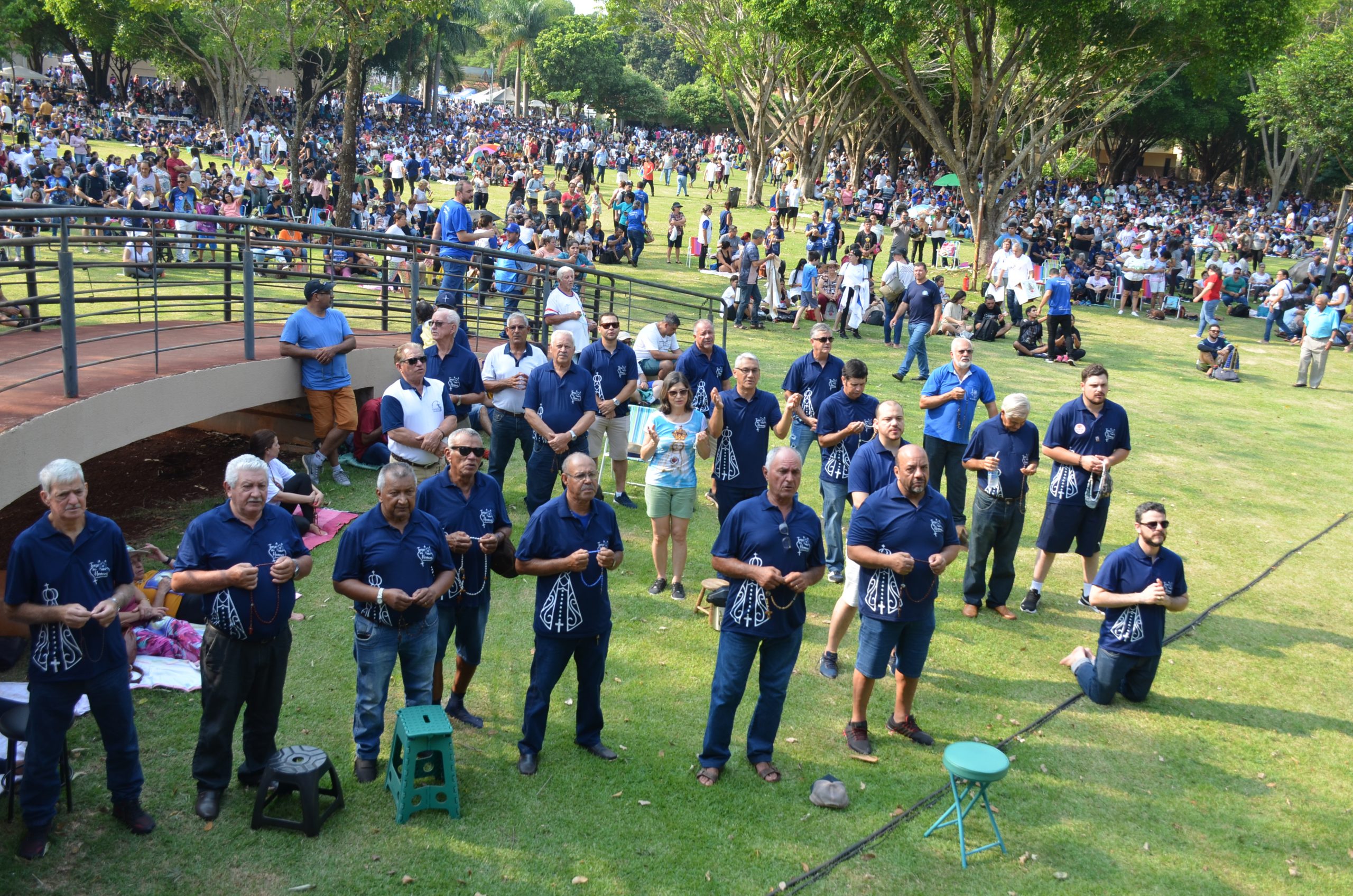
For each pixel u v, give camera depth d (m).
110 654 4.95
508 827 5.48
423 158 42.62
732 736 6.58
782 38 24.97
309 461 9.97
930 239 34.00
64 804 5.32
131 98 58.59
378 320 12.63
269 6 24.81
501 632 7.77
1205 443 14.95
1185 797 6.32
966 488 9.77
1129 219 42.19
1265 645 8.61
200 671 6.61
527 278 15.49
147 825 5.16
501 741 6.30
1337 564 10.58
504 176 40.72
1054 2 21.69
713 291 22.94
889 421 7.38
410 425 8.44
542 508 5.85
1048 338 20.11
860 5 22.75
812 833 5.66
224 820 5.31
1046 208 44.72
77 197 22.33
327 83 24.41
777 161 46.06
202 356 9.26
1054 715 7.18
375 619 5.52
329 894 4.88
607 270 24.33
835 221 27.83
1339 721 7.39
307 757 5.33
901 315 17.39
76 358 7.23
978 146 25.70
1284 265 39.88
